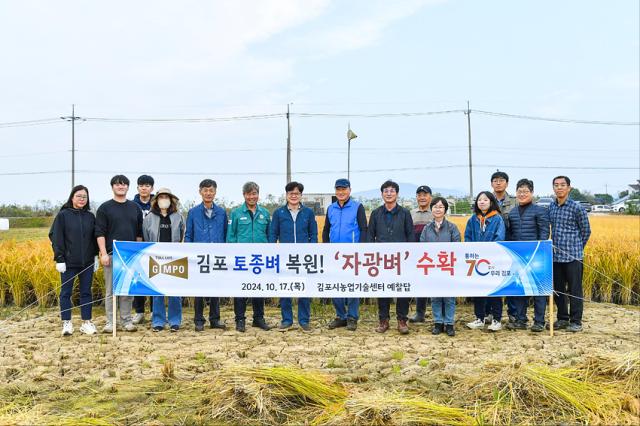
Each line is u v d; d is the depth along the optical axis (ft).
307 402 14.17
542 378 14.33
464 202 145.69
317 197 105.50
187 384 16.08
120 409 14.38
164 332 23.48
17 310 30.96
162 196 23.85
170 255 23.25
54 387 16.12
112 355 19.57
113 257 23.02
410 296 22.85
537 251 22.47
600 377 15.24
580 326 23.52
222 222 24.20
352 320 23.86
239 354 19.45
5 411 13.93
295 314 28.43
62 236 22.71
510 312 25.67
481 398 14.30
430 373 17.07
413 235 23.67
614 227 72.79
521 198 23.86
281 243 23.38
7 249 41.86
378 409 12.94
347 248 23.13
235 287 23.29
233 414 13.70
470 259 22.71
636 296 33.68
